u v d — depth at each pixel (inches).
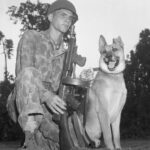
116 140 230.8
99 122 231.8
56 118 155.3
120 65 240.4
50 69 180.2
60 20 185.2
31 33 180.5
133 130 1042.7
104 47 250.2
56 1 188.7
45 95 155.1
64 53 185.6
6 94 987.9
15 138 907.4
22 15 889.5
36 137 167.0
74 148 151.3
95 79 241.4
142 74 1205.7
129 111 1115.9
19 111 152.0
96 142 221.5
